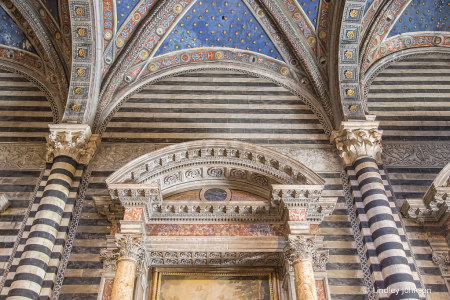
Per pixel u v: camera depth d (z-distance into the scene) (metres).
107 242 9.26
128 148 11.24
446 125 12.02
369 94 12.74
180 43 13.10
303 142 11.54
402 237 9.89
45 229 9.30
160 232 9.27
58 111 11.99
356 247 9.65
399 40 13.72
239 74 13.20
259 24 12.84
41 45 12.59
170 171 10.04
